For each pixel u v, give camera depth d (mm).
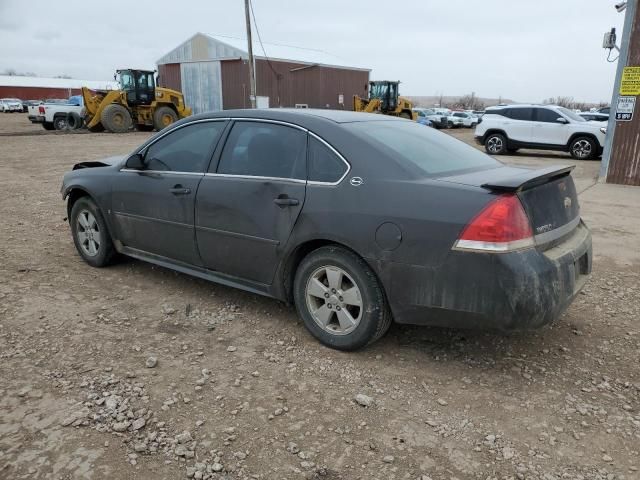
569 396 3037
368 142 3400
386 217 3127
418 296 3086
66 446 2535
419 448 2586
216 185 3930
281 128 3744
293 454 2527
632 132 10602
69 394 2951
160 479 2348
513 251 2861
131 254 4777
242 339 3680
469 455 2543
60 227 6766
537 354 3521
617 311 4250
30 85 81125
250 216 3719
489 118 18484
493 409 2908
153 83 26672
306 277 3555
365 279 3266
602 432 2723
